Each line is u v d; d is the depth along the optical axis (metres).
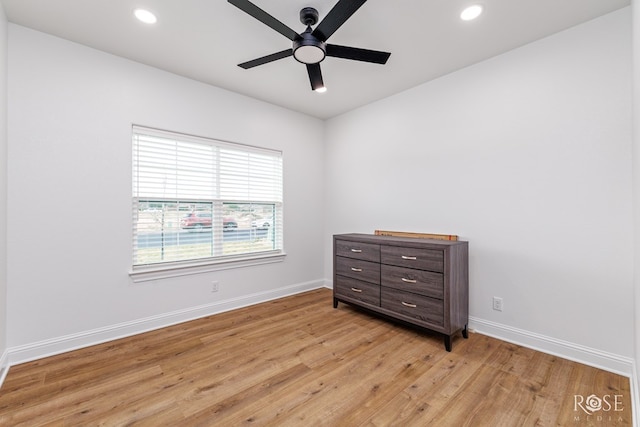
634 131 1.74
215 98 3.14
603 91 2.00
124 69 2.57
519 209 2.37
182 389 1.82
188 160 3.00
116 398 1.73
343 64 2.65
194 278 3.01
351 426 1.51
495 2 1.87
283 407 1.65
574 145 2.11
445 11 1.95
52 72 2.24
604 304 2.00
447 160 2.84
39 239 2.19
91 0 1.86
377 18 2.02
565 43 2.14
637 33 1.50
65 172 2.29
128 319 2.59
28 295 2.14
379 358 2.19
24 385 1.84
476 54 2.48
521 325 2.37
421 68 2.72
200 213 3.10
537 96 2.28
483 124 2.58
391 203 3.36
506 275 2.44
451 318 2.31
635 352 1.82
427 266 2.43
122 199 2.56
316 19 1.96
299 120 3.93
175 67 2.74
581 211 2.09
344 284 3.20
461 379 1.91
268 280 3.62
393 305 2.70
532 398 1.71
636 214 1.67
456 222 2.77
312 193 4.11
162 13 1.99
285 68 2.75
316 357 2.21
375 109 3.54
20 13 1.99
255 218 3.56
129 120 2.60
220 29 2.17
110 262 2.50
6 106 2.04
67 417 1.57
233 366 2.08
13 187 2.09
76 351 2.29
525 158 2.34
